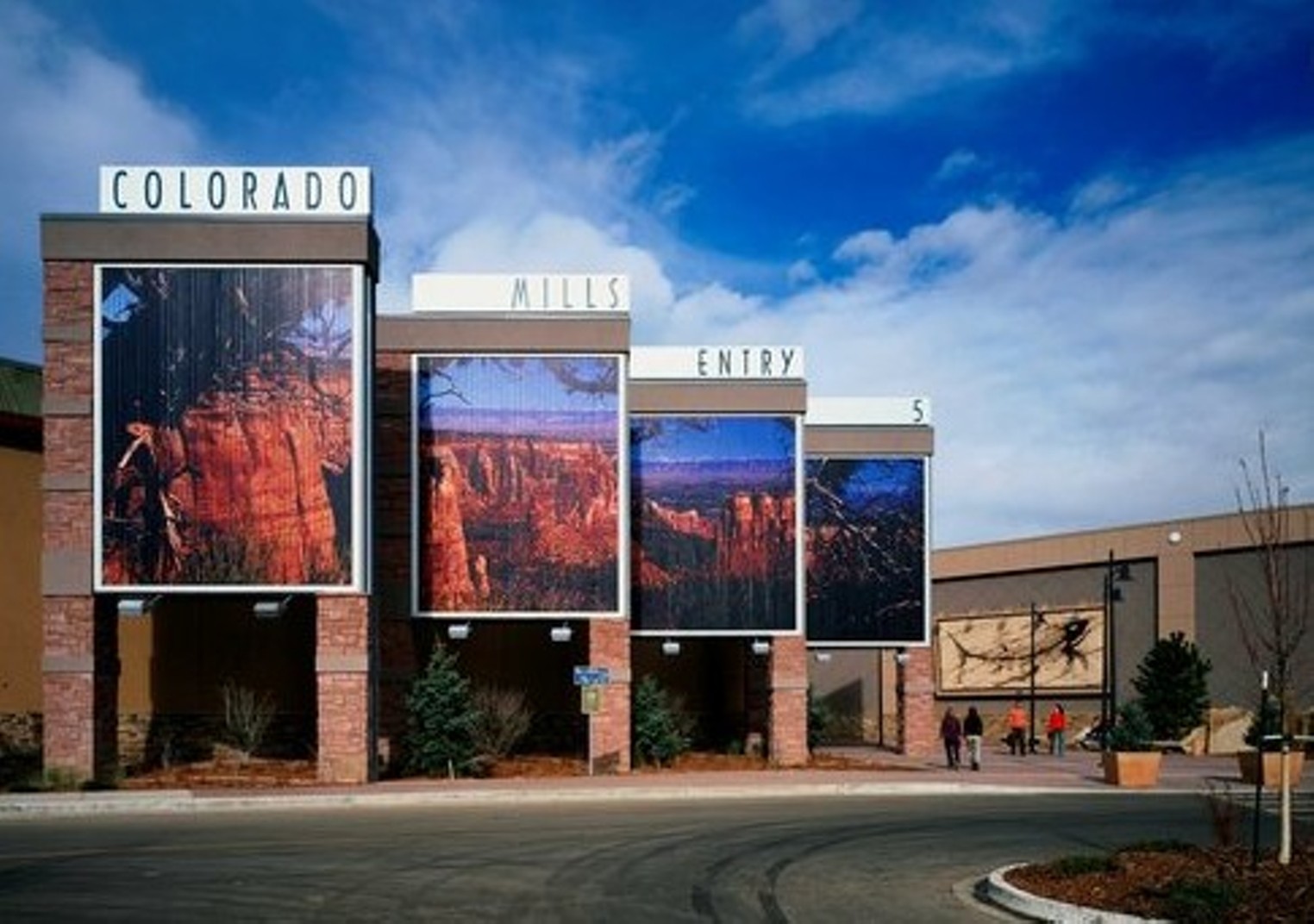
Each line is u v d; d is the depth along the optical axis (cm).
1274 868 1420
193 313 2939
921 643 4500
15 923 1287
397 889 1485
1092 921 1256
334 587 2933
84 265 2927
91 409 2905
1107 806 2605
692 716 4234
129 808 2478
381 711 3334
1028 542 5519
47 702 2847
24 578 3197
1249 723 4212
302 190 3002
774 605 3878
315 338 2956
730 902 1411
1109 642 4503
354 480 2947
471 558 3409
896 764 3825
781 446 3916
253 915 1327
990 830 2122
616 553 3438
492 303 3506
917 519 4544
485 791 2698
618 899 1422
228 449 2931
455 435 3425
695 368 4006
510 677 4012
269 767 3250
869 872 1631
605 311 3494
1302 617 2950
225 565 2914
